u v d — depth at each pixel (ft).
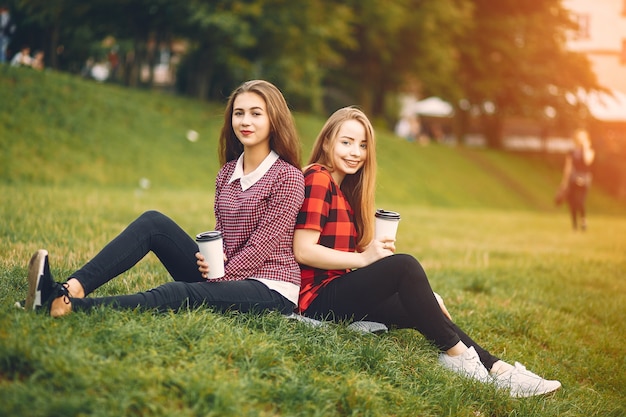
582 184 43.80
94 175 45.47
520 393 11.33
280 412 8.59
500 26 95.50
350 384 9.45
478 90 98.73
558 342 15.38
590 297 20.25
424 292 11.13
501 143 108.47
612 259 28.27
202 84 71.67
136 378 8.15
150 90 67.97
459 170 82.94
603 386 13.74
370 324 11.83
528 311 16.99
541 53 94.63
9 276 12.72
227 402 8.04
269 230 11.08
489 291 19.56
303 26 72.74
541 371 13.34
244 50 73.92
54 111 49.73
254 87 11.45
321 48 77.71
